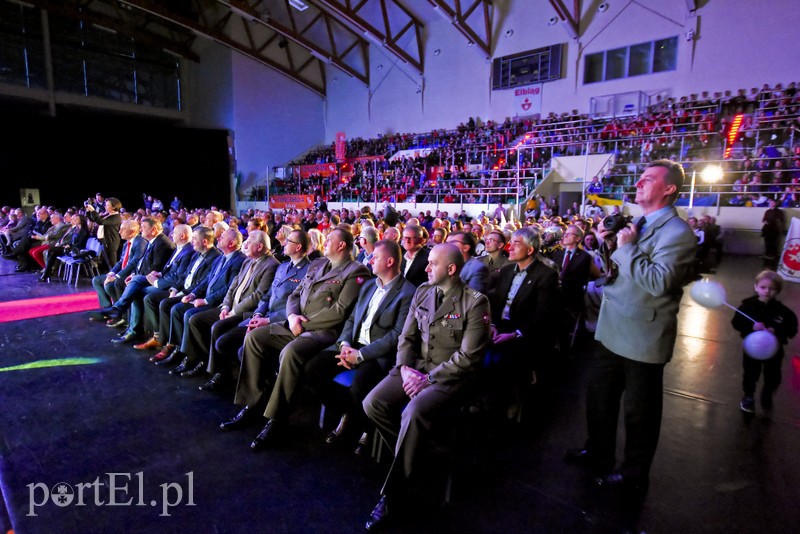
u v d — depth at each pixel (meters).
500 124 16.45
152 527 1.90
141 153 17.36
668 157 11.32
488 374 2.57
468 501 2.07
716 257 9.19
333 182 17.88
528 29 15.62
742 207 10.38
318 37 19.28
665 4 13.04
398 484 1.94
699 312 5.56
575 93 14.91
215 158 19.27
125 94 17.83
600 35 14.25
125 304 4.20
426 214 12.30
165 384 3.31
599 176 11.92
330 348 2.70
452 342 2.21
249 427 2.72
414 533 1.87
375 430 2.37
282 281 3.25
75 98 16.36
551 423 2.81
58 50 15.84
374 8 17.19
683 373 3.57
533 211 11.40
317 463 2.36
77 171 15.91
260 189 19.72
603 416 2.20
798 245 7.47
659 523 1.92
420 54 18.56
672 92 13.15
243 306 3.33
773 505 2.03
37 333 4.43
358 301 2.74
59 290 6.39
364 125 21.06
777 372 2.85
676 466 2.33
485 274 3.08
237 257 3.72
